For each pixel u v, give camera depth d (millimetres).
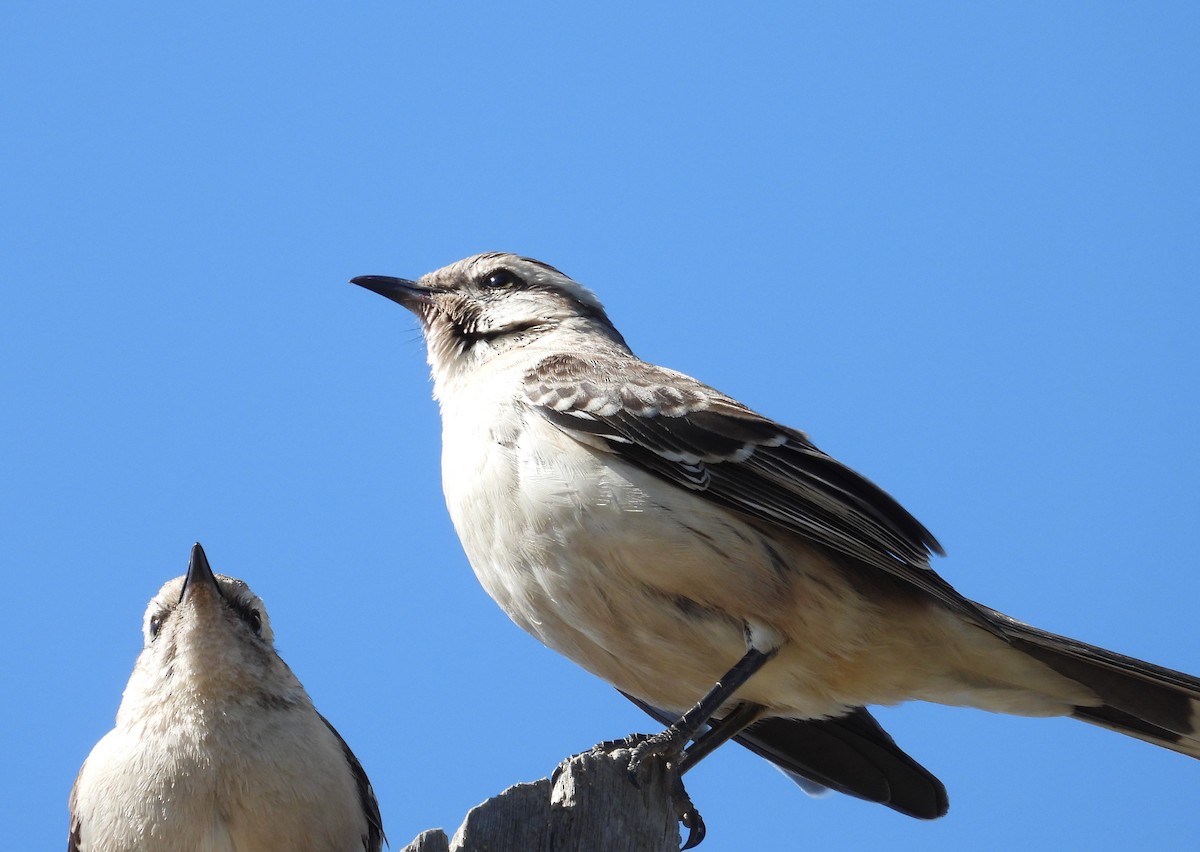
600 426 10898
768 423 11109
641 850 8344
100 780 9258
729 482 10859
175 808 9117
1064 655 11078
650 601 10656
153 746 9234
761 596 10656
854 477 11023
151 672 9500
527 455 10844
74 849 9664
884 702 11516
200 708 9305
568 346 12086
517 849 8133
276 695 9531
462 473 11094
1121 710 11344
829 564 10898
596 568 10617
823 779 12117
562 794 8352
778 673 11000
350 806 9492
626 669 11211
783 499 10844
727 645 10812
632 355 12250
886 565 10703
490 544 10977
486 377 11773
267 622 10047
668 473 10820
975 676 11352
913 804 11977
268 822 9203
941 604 11016
